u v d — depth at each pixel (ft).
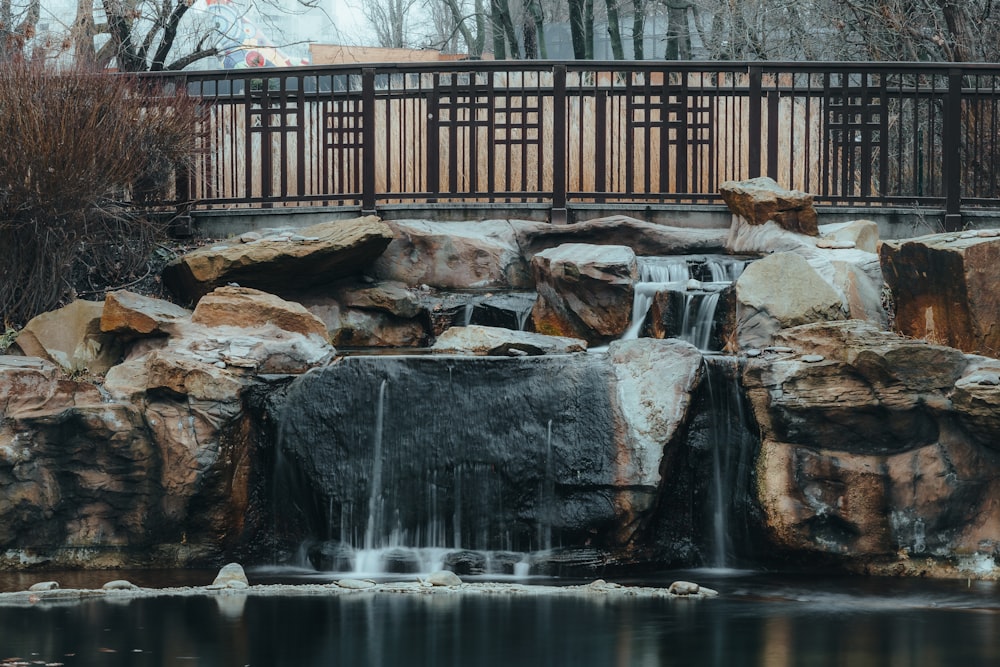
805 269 46.50
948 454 40.29
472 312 52.85
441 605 34.27
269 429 42.98
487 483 41.63
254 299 46.32
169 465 41.16
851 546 40.42
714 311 47.44
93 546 41.47
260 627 30.73
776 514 40.37
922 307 45.19
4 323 49.37
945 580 39.32
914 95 56.29
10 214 48.52
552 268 50.65
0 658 26.86
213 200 56.13
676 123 56.80
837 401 40.32
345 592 36.70
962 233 45.39
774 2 83.41
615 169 62.75
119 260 53.57
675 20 94.53
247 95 56.54
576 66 56.39
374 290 52.95
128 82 52.44
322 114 60.95
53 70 50.14
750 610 33.73
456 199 61.00
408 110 63.57
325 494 42.14
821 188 62.95
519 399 41.75
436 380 42.39
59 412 40.24
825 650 28.45
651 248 55.36
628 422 40.73
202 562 41.96
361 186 60.80
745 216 54.65
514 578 39.99
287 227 56.03
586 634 30.19
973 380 39.24
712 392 42.14
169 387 41.42
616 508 40.34
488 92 56.54
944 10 73.56
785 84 82.12
